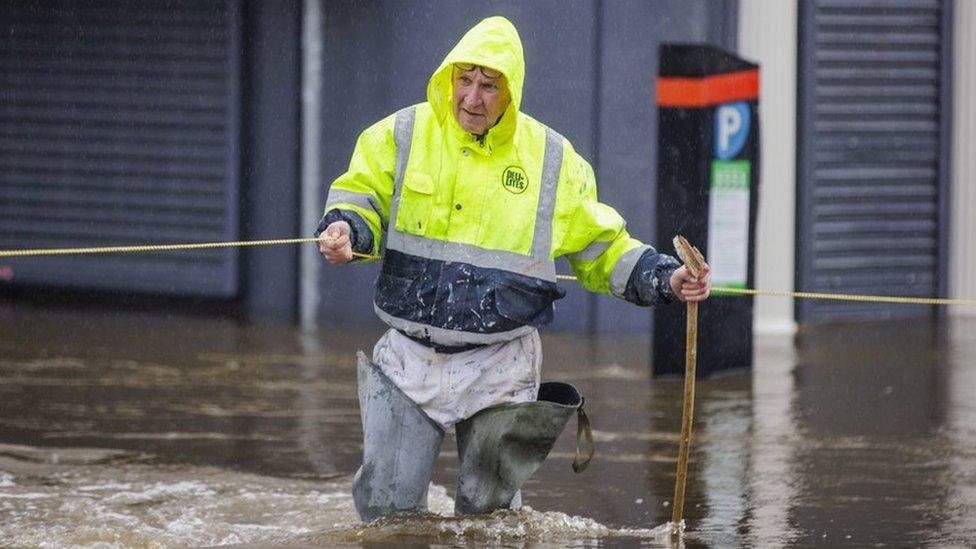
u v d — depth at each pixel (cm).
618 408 2950
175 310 4178
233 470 2400
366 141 1842
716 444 2623
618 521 2080
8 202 4306
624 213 3897
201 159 4141
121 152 4212
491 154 1825
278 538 1933
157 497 2205
